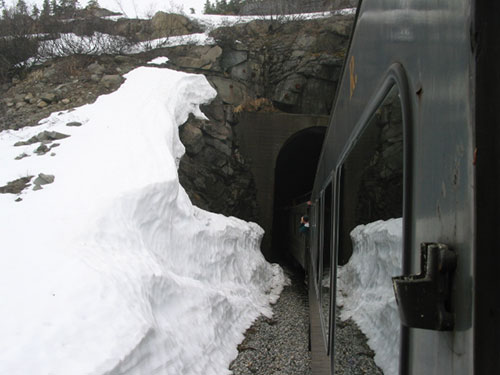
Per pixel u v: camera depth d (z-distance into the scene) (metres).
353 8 20.89
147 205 7.86
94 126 11.51
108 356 4.06
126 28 20.73
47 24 18.72
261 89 18.98
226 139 16.50
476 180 0.65
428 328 0.75
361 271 1.92
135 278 5.72
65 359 3.81
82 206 6.99
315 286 6.77
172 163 9.68
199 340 6.57
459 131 0.72
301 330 9.48
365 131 1.92
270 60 19.22
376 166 1.58
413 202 1.02
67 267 5.16
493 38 0.64
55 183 8.14
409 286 0.79
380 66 1.55
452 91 0.76
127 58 17.72
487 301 0.63
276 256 20.70
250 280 12.41
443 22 0.83
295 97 18.89
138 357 4.45
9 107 14.39
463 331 0.68
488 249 0.63
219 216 12.78
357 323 1.93
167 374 4.83
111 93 14.39
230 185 16.70
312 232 8.68
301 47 19.20
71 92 14.91
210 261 9.98
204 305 7.55
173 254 8.25
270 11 21.02
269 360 7.54
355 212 2.19
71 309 4.45
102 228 6.55
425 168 0.93
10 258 5.36
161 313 6.04
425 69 0.95
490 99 0.64
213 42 18.34
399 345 1.09
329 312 3.47
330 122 5.06
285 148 19.08
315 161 24.45
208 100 16.22
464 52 0.70
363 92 2.01
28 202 7.36
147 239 7.57
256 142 17.33
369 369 1.59
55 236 6.00
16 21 18.28
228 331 8.32
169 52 18.14
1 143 11.19
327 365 3.41
